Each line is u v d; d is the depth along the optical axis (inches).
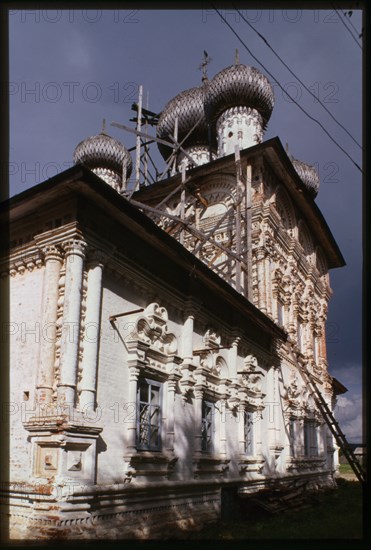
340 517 458.9
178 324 503.8
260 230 779.4
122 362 404.5
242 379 620.1
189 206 880.9
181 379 487.5
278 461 718.5
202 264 503.2
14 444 359.6
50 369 350.6
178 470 457.7
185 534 419.2
